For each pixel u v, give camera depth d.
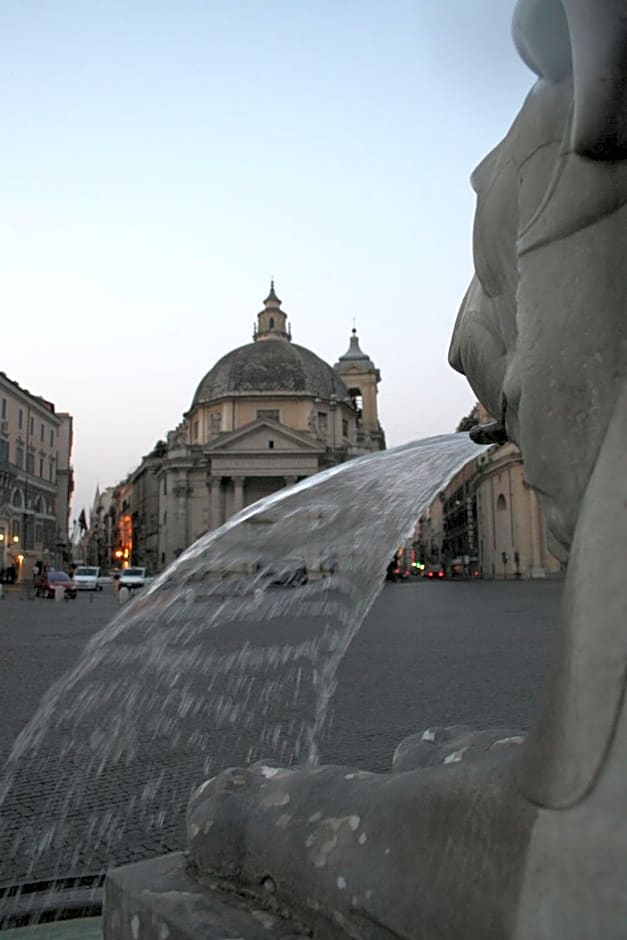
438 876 1.07
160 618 14.46
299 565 2.87
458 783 1.12
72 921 2.79
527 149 1.24
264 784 1.59
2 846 3.67
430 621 17.61
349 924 1.21
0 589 38.03
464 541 77.38
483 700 7.21
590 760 0.92
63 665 10.55
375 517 2.50
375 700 7.33
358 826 1.28
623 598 0.95
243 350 75.94
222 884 1.54
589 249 1.12
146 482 95.69
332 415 74.19
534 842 0.94
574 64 1.03
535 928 0.90
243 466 68.00
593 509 1.03
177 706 7.20
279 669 9.52
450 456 2.34
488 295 1.45
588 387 1.11
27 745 5.64
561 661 1.00
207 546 3.08
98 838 3.78
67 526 80.31
